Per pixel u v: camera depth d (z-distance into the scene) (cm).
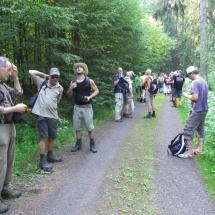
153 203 373
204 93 534
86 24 947
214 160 524
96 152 601
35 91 891
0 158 346
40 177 463
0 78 347
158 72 4572
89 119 599
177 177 459
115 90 966
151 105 1038
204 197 388
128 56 1442
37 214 347
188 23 1959
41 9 606
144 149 619
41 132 498
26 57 793
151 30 2272
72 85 591
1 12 627
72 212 352
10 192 387
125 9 1154
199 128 556
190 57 2241
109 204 371
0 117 342
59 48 896
